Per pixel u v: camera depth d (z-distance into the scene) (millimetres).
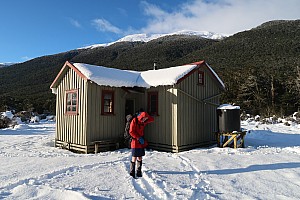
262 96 33281
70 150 10641
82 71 10133
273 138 13109
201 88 11508
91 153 9961
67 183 5305
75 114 10531
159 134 10734
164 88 10633
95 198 4445
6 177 5883
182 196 4613
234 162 7418
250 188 5152
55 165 7113
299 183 5465
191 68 10719
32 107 36719
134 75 12141
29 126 22109
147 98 11297
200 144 11219
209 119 11906
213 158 8008
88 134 9891
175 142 10039
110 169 6508
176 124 10047
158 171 6359
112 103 10828
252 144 11289
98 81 9945
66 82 11320
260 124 20844
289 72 36625
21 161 7773
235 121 10188
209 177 5895
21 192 4801
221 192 4910
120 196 4605
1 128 20703
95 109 10195
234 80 36500
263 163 7270
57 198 4535
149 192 4871
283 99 31891
